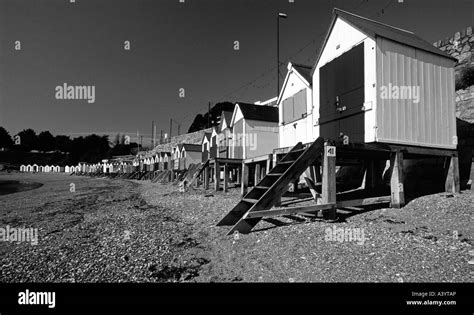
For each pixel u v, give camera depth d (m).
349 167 13.63
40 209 11.99
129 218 8.88
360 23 9.21
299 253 4.77
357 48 8.98
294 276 4.09
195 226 7.29
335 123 10.02
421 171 11.03
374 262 4.30
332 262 4.37
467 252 4.61
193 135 57.19
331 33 10.23
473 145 10.09
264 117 19.75
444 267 4.11
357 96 8.91
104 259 5.21
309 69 14.44
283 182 6.45
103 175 59.53
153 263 4.90
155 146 76.81
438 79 9.34
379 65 8.27
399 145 8.41
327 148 6.80
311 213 7.17
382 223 6.36
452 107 9.59
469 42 11.89
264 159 10.27
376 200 7.43
